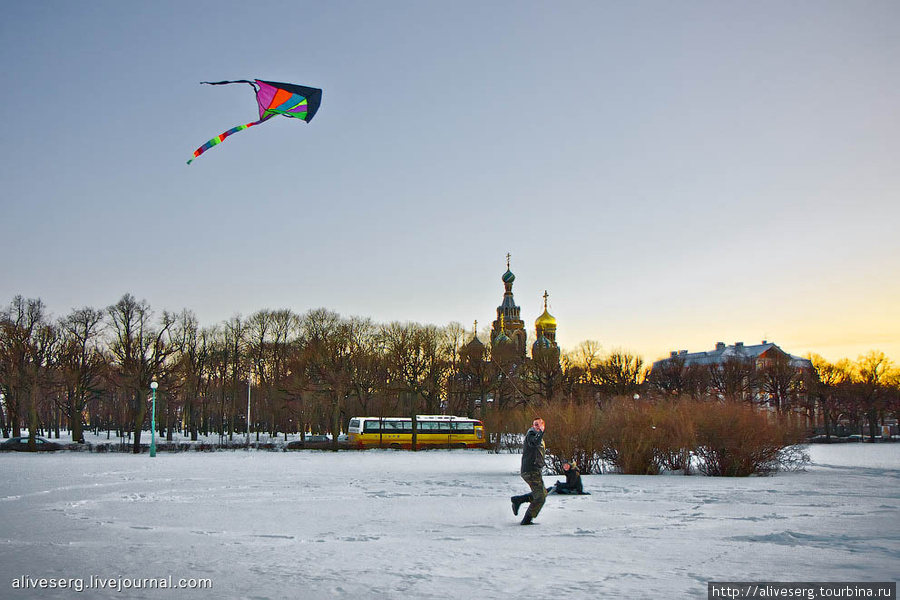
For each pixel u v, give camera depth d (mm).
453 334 96875
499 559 12781
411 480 34031
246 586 10555
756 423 37688
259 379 107875
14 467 44344
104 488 29219
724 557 13016
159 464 48312
